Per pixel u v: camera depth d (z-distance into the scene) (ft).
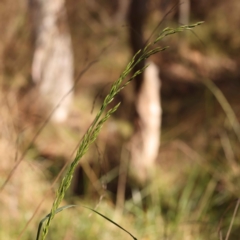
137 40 13.57
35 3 14.85
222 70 26.73
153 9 13.41
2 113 11.16
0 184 10.53
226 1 31.45
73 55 22.34
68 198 12.85
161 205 13.28
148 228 11.12
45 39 15.85
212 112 19.24
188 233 10.45
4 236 9.36
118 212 12.24
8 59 13.73
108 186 15.52
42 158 16.70
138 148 15.64
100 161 5.19
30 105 17.31
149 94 15.60
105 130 19.20
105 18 17.47
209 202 12.32
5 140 10.91
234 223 10.73
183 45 22.65
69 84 22.63
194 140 18.76
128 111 22.06
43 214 10.91
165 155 17.98
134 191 14.83
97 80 26.63
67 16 16.74
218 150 16.06
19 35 14.14
